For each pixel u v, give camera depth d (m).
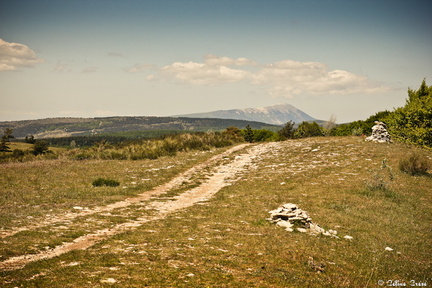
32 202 18.70
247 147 53.66
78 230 12.77
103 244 10.77
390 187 23.14
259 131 87.44
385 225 16.16
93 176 29.17
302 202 19.97
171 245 10.70
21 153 60.59
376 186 22.98
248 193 23.25
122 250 10.03
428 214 18.23
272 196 21.67
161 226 13.93
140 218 16.06
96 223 14.20
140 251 9.92
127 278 7.57
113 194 22.28
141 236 11.88
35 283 7.00
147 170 32.84
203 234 12.65
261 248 11.19
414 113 40.41
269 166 34.44
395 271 10.45
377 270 10.28
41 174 30.03
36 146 82.38
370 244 13.25
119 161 39.69
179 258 9.41
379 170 27.77
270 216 16.52
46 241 10.98
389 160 31.03
